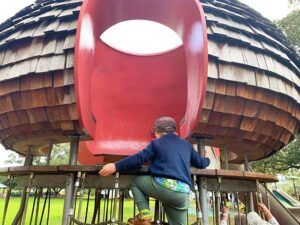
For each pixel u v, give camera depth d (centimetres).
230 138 427
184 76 488
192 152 313
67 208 320
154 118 496
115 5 409
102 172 282
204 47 345
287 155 1501
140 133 488
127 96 505
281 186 2786
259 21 498
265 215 440
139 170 292
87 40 374
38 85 392
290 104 463
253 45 434
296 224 626
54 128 402
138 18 450
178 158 285
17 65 416
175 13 418
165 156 283
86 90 370
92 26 391
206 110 387
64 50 391
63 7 448
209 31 411
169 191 268
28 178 381
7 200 388
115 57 512
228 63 403
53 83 385
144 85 514
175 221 281
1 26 514
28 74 397
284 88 445
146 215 275
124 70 514
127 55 521
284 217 634
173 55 514
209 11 450
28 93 400
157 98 507
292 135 516
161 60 523
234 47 420
